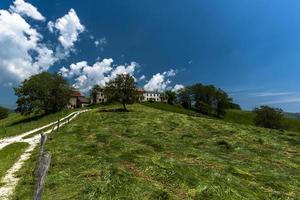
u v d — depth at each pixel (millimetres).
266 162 32031
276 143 46000
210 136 49844
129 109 109375
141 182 18812
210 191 17906
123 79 105500
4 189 20266
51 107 130500
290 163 32344
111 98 105250
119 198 16219
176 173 20672
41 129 64688
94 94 197500
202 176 21000
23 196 18266
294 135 57500
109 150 31156
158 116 79000
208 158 29875
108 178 19297
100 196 16500
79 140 39969
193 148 36188
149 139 41156
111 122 66062
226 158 31672
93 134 44906
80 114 96625
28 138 50844
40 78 127188
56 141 39062
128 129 53469
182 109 192875
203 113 193250
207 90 191000
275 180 23656
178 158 30125
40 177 10141
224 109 192250
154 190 17375
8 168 26266
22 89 124312
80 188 18094
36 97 126062
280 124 123625
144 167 22625
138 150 30672
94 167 22984
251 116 196875
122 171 20922
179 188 18734
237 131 57094
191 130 57062
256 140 47688
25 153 33625
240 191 18953
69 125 62156
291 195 20438
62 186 19000
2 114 167750
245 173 24781
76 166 24047
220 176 21266
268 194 19578
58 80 130250
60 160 26250
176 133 51594
